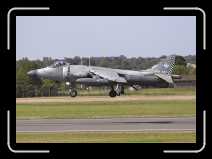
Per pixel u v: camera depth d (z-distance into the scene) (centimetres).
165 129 7038
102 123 8031
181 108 11200
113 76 16300
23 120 8744
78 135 6500
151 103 13300
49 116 9512
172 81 17088
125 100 15112
